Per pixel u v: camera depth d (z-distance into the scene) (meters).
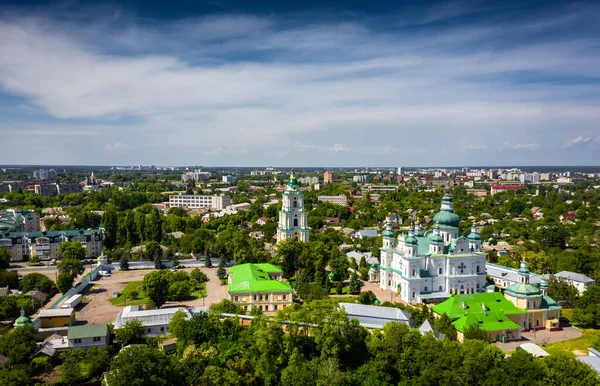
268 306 182.00
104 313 182.75
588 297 183.75
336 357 126.38
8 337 134.00
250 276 190.38
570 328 176.38
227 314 158.88
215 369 115.06
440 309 170.12
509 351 149.50
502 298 177.62
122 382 105.69
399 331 132.00
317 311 134.50
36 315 177.62
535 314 174.88
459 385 115.75
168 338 154.25
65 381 121.88
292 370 119.00
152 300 187.62
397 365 127.12
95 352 131.75
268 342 126.31
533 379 111.50
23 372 115.56
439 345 126.44
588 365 114.38
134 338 146.88
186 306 190.50
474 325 153.25
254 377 118.50
